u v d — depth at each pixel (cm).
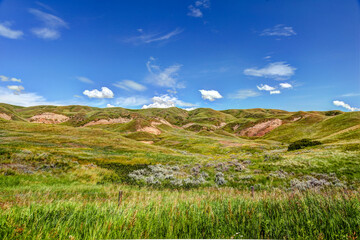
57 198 1031
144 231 447
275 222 479
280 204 582
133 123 15375
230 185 2102
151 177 2322
